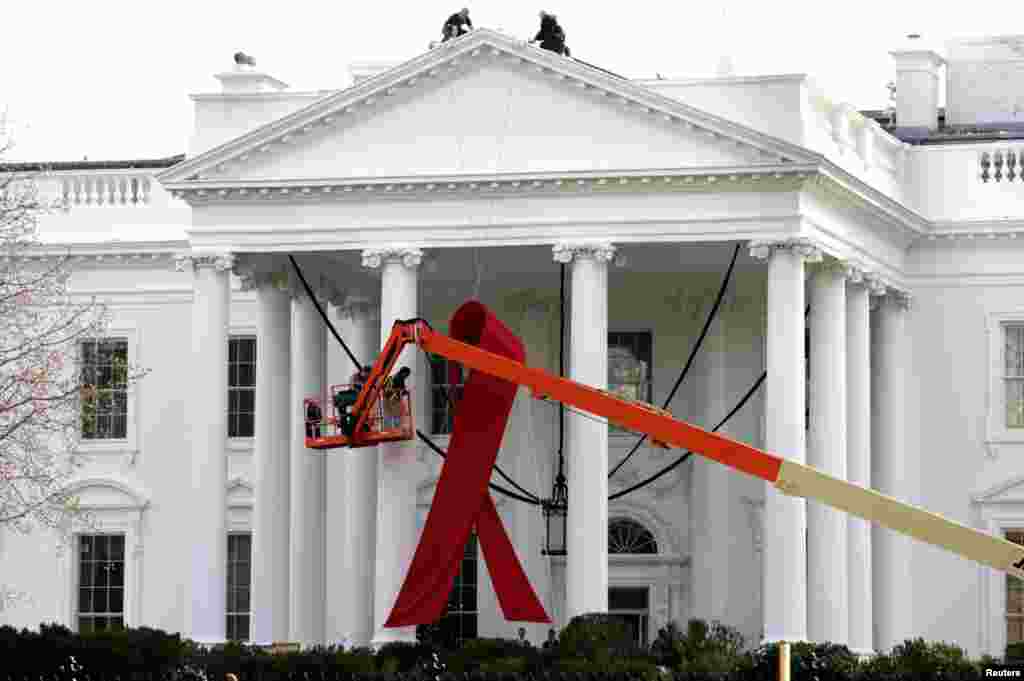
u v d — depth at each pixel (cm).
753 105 11319
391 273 11425
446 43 11256
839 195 11444
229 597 13238
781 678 6962
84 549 13325
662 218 11219
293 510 12281
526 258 12088
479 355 10144
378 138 11431
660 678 10150
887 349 12631
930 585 12488
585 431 11125
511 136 11331
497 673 10188
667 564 12769
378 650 10931
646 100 11144
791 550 10981
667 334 12825
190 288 13225
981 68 14462
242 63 12038
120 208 13300
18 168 13300
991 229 12581
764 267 12306
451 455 10994
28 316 11362
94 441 13312
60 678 10188
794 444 11031
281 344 11969
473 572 12838
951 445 12656
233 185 11494
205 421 11512
